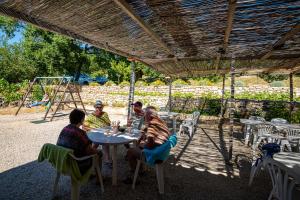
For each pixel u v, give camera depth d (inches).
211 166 178.7
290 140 203.9
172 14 110.3
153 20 118.3
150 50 196.4
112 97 606.9
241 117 418.0
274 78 767.1
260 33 137.6
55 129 315.6
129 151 142.6
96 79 986.7
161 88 566.6
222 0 94.9
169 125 368.2
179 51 197.2
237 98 442.3
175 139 133.7
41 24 121.5
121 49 195.2
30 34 829.8
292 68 291.0
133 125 211.3
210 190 136.2
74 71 899.4
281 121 273.4
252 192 134.6
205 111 457.1
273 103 397.4
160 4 100.0
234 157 203.9
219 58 219.3
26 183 138.3
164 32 139.3
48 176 149.3
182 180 149.9
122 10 108.8
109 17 117.8
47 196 122.7
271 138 218.7
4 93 541.3
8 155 192.1
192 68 321.1
